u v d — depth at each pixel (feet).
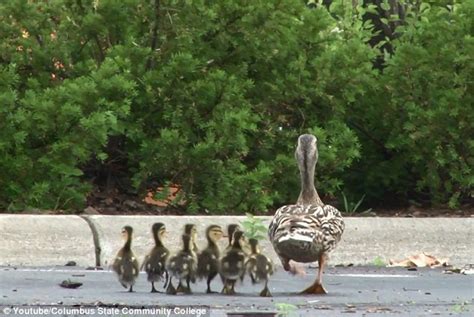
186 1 56.08
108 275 43.21
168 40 56.85
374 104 60.03
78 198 53.62
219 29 57.57
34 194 52.80
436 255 49.78
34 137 54.39
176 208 56.08
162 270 38.70
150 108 56.54
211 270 38.70
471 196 60.59
